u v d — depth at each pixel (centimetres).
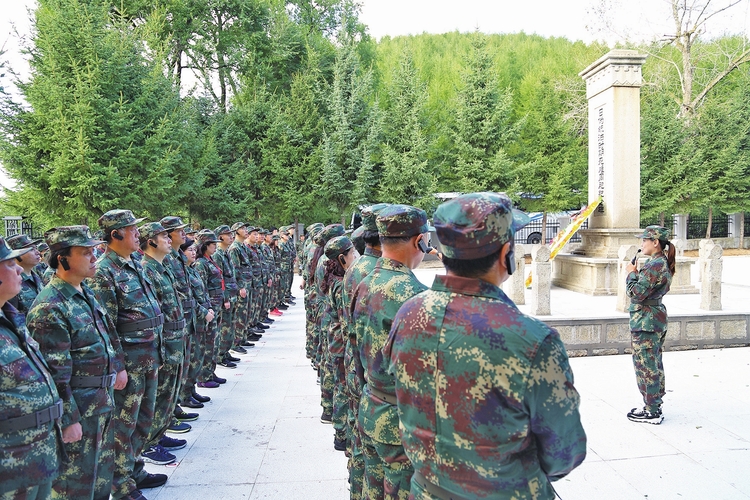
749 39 2638
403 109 2422
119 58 1661
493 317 160
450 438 162
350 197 2295
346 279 340
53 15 1636
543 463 163
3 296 247
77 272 319
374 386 255
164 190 1750
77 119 1505
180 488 388
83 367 316
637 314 482
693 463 402
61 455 271
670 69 2938
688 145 2503
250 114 2281
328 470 415
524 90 2875
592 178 1241
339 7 3081
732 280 1406
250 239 943
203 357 604
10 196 1602
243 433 494
